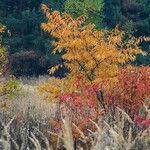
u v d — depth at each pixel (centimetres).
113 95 1052
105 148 326
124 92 1055
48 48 3566
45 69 3547
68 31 1252
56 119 1114
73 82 1203
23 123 1049
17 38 3712
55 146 760
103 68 1235
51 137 887
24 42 3762
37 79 3002
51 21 1259
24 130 914
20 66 3431
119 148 343
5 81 1406
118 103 1038
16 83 1344
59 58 3528
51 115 1226
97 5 3459
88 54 1235
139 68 1141
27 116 1193
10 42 3684
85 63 1237
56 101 1220
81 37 1233
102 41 1259
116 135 347
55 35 1260
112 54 1217
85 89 1101
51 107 1352
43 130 987
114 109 1021
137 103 1022
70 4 3447
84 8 3431
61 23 1263
